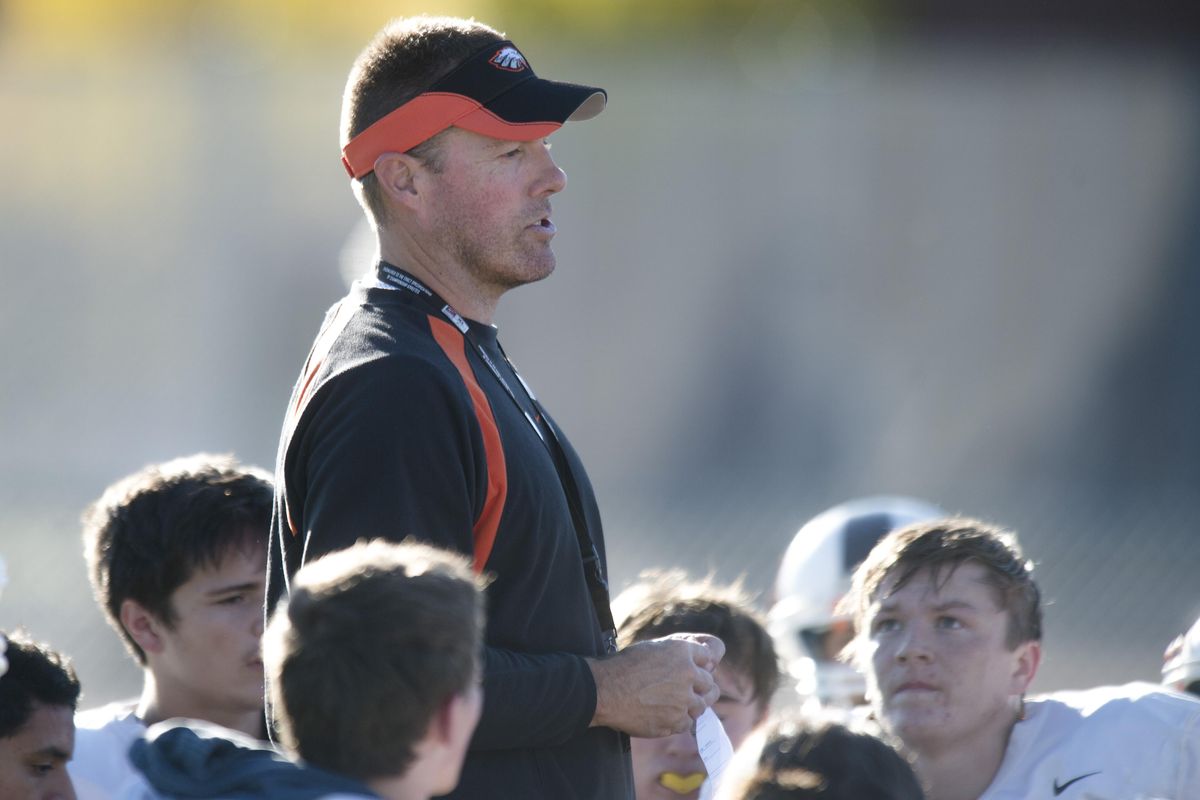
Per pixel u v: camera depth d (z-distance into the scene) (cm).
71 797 995
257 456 5694
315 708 727
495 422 941
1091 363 6172
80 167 5956
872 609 1085
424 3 6700
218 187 6006
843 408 6100
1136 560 4172
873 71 6900
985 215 6319
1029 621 1078
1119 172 6312
